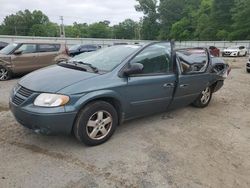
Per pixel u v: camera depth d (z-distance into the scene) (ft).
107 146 13.34
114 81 13.38
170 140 14.46
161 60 15.83
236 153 13.43
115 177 10.78
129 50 15.17
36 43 34.78
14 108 12.48
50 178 10.52
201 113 19.51
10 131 14.67
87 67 14.16
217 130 16.33
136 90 14.32
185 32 241.55
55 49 36.52
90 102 12.67
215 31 203.00
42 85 12.23
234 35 177.88
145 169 11.45
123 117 14.40
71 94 11.96
